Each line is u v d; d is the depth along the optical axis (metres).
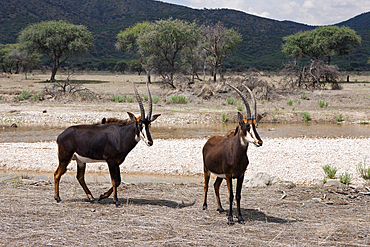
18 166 13.23
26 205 7.18
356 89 46.47
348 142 17.53
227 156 6.18
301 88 44.66
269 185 10.09
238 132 6.09
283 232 5.86
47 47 61.22
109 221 6.23
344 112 29.92
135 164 13.38
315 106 34.16
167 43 53.75
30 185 9.46
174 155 14.64
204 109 31.98
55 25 61.16
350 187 9.75
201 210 7.11
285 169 12.55
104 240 5.36
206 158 6.79
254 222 6.39
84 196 8.23
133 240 5.38
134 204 7.48
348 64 148.75
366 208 7.52
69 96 37.97
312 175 11.82
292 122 27.47
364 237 5.64
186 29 55.84
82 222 6.16
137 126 7.02
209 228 6.00
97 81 66.25
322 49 62.19
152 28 56.75
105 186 9.62
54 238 5.40
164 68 56.53
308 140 18.27
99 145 7.12
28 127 23.52
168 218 6.48
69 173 12.45
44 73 99.50
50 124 24.98
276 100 37.66
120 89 48.84
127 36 65.88
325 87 46.84
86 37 63.91
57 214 6.61
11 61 91.25
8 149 15.66
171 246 5.19
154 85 56.31
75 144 7.20
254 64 166.50
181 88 45.19
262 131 22.56
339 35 61.50
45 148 15.95
